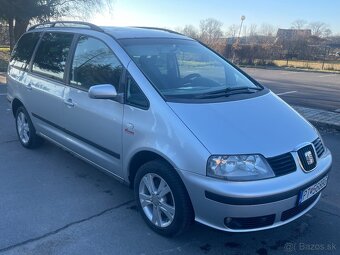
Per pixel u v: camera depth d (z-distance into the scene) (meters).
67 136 4.34
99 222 3.50
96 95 3.33
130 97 3.41
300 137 3.14
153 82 3.37
